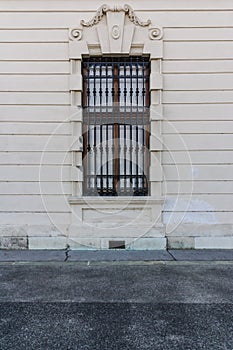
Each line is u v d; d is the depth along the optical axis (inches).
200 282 171.8
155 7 232.8
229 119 234.1
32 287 165.0
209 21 233.1
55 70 233.6
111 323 127.5
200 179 234.5
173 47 233.9
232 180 234.5
